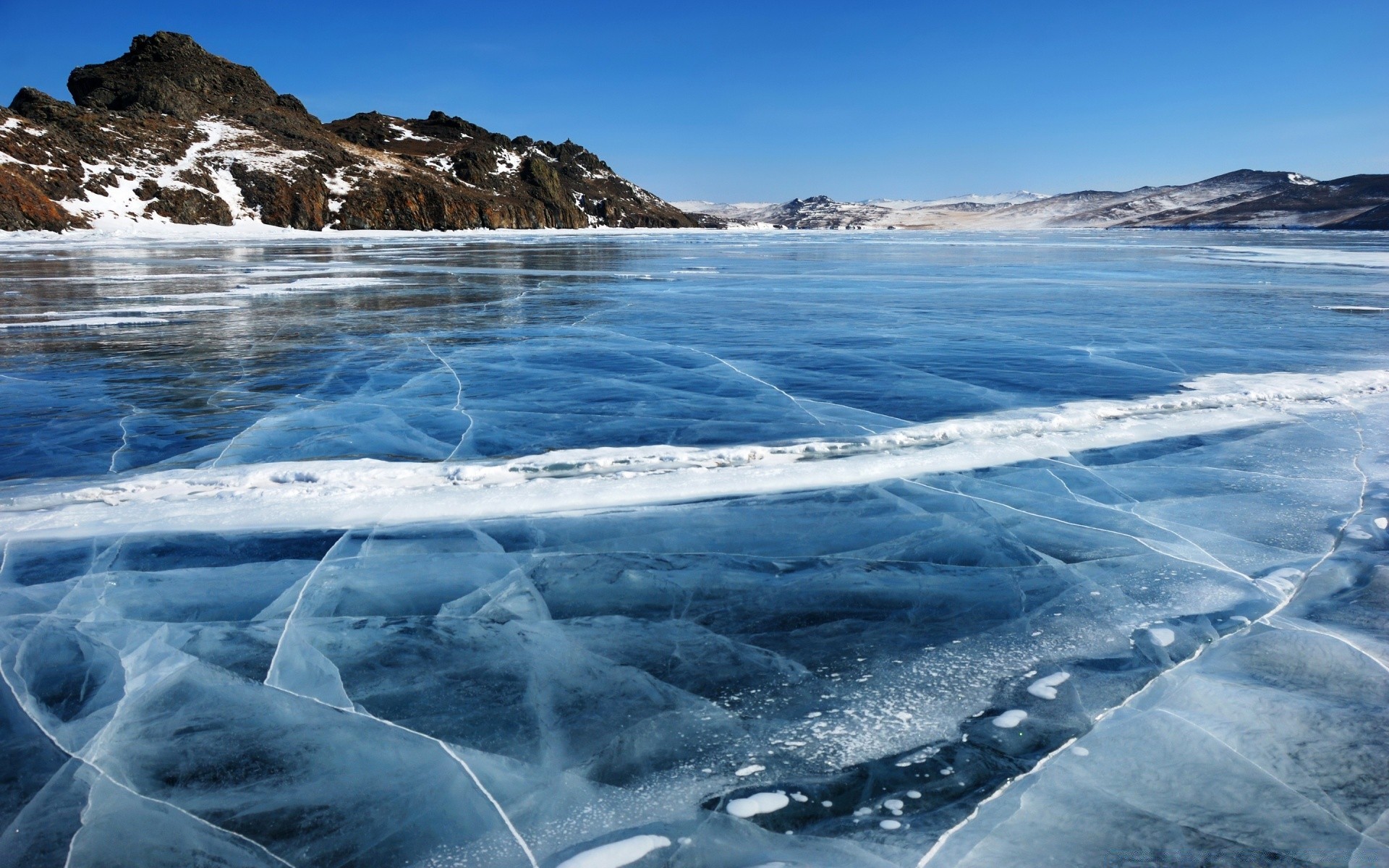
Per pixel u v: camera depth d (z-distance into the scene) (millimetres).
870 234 68812
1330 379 5516
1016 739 1757
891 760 1683
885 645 2186
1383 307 9883
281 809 1543
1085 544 2898
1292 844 1422
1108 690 1948
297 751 1730
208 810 1543
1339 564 2715
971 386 5477
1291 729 1779
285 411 4832
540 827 1487
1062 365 6273
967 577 2627
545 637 2240
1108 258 22922
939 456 3945
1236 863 1376
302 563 2748
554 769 1661
